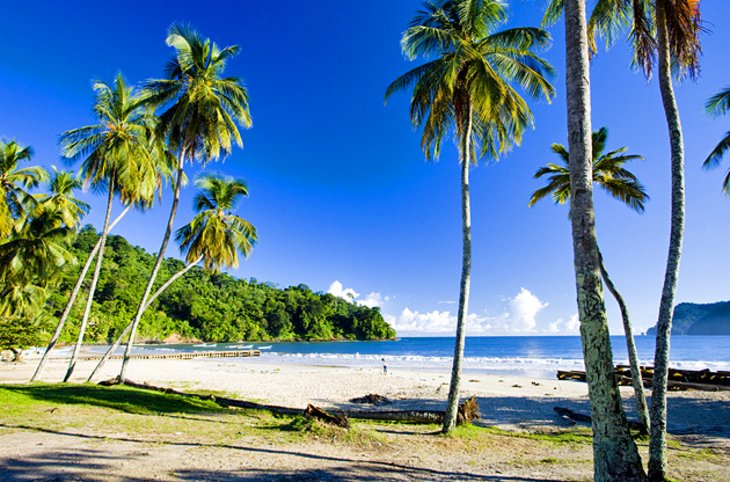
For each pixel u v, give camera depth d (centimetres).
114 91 1612
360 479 571
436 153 1116
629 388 2175
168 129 1595
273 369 3453
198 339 10294
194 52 1549
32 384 1379
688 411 1413
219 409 1195
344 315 14362
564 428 1127
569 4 529
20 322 2786
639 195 1257
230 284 13400
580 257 473
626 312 1069
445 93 1009
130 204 1770
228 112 1673
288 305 13188
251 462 621
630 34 899
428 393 1950
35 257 1977
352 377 2675
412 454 746
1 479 480
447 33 974
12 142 2048
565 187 1432
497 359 5475
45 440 674
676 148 681
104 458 590
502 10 1010
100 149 1609
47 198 2531
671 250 655
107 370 2808
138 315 1623
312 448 735
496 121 1048
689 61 749
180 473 543
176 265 13425
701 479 614
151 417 952
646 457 775
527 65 1036
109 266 9675
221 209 1970
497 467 675
